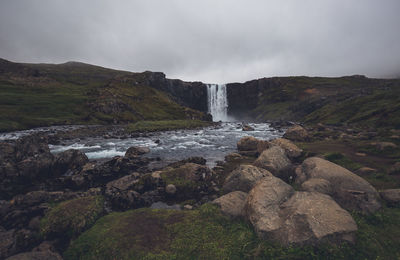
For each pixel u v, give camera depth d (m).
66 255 6.75
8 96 76.88
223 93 199.75
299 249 5.76
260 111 171.12
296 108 129.25
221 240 6.72
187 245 6.60
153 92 144.38
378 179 11.88
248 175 11.01
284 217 6.77
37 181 15.48
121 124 77.38
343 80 178.25
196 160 20.52
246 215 7.61
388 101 66.12
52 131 48.69
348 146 22.77
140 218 8.32
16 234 7.62
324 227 6.02
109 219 8.45
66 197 11.71
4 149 17.86
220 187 14.05
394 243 6.08
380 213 7.43
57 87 117.00
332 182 8.90
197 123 83.00
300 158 18.56
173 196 12.41
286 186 8.38
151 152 27.70
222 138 42.09
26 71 140.00
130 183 13.61
